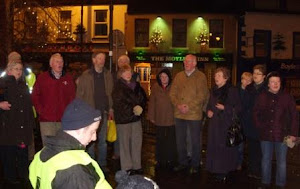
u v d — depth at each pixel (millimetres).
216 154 7875
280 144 7195
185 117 8453
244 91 8148
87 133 3102
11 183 7484
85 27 26641
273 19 26531
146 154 10336
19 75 7535
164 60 25906
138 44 26328
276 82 7117
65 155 2850
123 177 2814
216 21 26000
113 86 8477
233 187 7504
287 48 26797
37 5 17484
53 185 2781
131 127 8156
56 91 7574
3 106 7211
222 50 25922
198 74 8484
